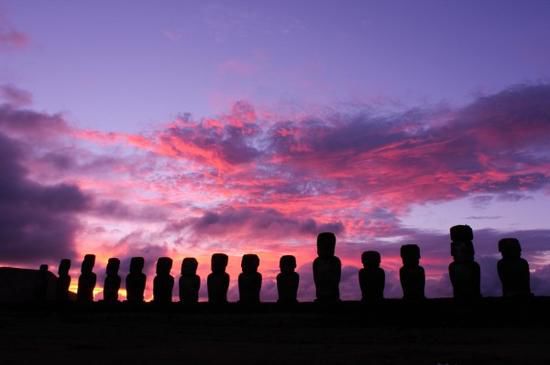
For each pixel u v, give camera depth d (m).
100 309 26.34
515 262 21.34
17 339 16.06
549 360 10.75
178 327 19.95
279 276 24.78
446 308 19.81
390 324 19.17
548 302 18.83
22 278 41.19
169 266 28.61
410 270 22.42
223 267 26.67
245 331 18.45
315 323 19.81
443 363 10.62
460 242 22.42
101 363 10.62
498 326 17.89
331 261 23.86
